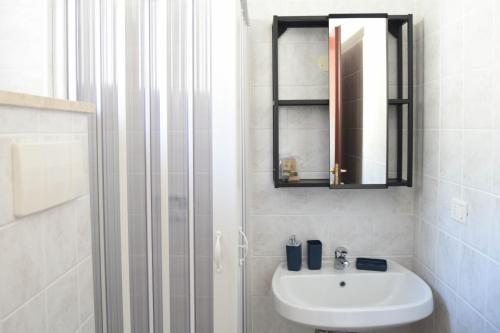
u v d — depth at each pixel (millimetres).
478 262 1658
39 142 723
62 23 1380
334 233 2330
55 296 778
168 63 1383
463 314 1776
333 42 2156
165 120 1378
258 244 2336
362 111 2168
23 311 674
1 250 620
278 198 2316
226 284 1430
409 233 2316
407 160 2193
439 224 2002
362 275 2189
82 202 894
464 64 1753
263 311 2350
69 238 833
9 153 641
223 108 1396
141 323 1391
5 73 1847
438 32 1990
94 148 1364
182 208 1403
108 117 1368
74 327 853
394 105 2266
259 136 2291
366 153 2172
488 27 1574
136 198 1374
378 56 2156
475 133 1675
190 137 1395
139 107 1370
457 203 1813
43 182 719
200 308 1431
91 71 1373
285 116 2283
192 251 1415
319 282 2186
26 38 1835
